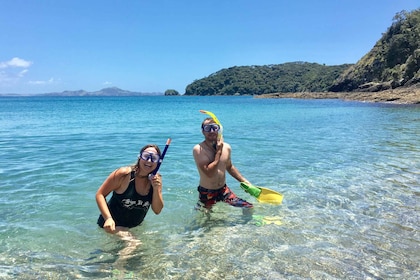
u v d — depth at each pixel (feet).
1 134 49.78
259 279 11.55
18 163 28.76
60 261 12.78
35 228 15.69
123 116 94.32
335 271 12.00
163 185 22.59
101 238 14.75
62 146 38.37
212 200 18.89
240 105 177.99
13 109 139.95
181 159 30.81
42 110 130.62
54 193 20.65
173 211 18.16
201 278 11.66
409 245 13.89
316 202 19.22
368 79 283.18
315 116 88.74
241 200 18.93
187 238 14.85
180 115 99.35
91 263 12.66
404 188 21.56
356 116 85.71
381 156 31.78
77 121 75.41
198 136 48.14
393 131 51.75
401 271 11.98
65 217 17.04
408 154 32.68
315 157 31.45
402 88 202.59
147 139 44.78
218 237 14.90
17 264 12.50
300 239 14.58
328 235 14.93
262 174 25.27
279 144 39.55
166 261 12.81
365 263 12.53
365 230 15.39
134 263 12.67
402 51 263.70
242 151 34.68
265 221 16.67
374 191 21.03
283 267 12.30
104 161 29.71
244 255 13.24
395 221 16.39
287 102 215.92
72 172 25.68
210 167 17.95
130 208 15.07
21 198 19.65
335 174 25.17
